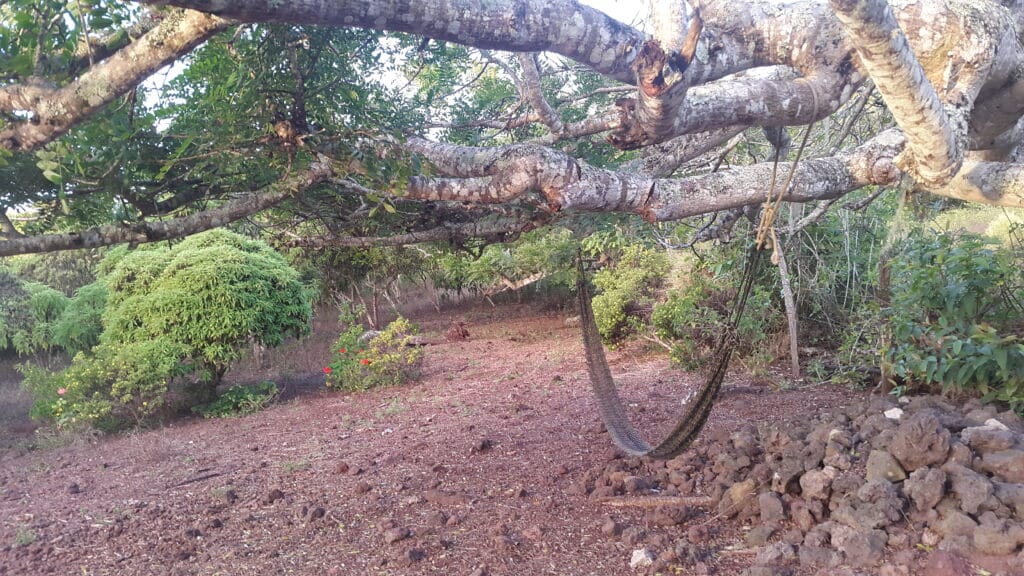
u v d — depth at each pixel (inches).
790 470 171.3
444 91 239.9
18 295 506.9
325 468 242.1
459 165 141.9
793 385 297.9
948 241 217.3
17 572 168.9
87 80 94.5
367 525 185.8
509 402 328.5
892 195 305.9
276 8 78.1
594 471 213.0
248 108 135.3
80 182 125.1
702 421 151.6
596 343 201.6
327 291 649.6
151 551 176.9
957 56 120.7
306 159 138.0
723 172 149.7
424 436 276.7
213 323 357.4
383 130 145.6
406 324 445.4
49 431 335.9
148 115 120.9
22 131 101.6
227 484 230.4
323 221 190.2
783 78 145.5
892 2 124.6
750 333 331.6
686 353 352.2
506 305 768.9
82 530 193.6
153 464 265.7
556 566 154.2
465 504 195.5
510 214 176.9
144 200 148.9
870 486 152.4
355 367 413.7
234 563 166.9
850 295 343.9
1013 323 211.9
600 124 155.9
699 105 114.7
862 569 138.9
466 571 154.6
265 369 502.6
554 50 101.7
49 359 514.9
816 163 153.5
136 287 383.2
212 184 151.0
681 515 171.6
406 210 193.5
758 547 155.5
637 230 317.1
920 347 229.1
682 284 425.1
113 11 98.8
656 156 187.3
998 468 150.3
